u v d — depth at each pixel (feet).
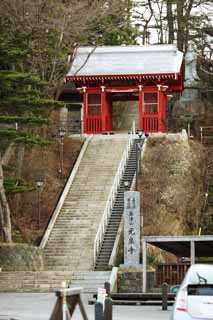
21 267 184.65
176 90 286.25
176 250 176.04
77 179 232.94
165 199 231.30
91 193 223.71
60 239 203.21
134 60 280.92
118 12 263.29
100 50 284.82
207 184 252.42
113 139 260.21
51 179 234.79
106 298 91.15
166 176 238.89
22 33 187.32
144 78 275.59
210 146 272.51
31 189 196.65
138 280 172.76
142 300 143.13
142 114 278.05
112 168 238.89
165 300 131.34
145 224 220.84
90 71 277.03
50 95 228.02
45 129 254.27
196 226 238.48
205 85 333.21
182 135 258.78
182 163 245.86
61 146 241.96
